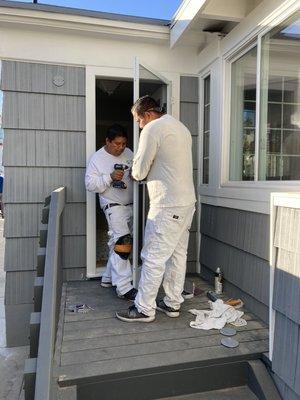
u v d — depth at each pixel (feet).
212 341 6.95
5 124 10.11
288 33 7.38
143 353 6.52
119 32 10.18
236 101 9.50
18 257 10.49
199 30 9.86
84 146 10.62
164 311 8.30
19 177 10.33
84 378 5.82
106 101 16.57
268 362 6.32
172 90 11.03
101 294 9.70
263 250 7.75
